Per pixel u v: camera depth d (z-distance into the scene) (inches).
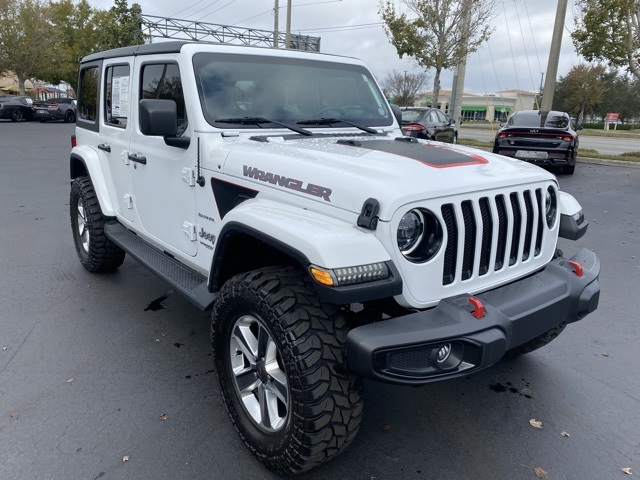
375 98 156.1
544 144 442.3
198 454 101.9
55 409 115.0
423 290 88.1
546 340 127.7
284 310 86.0
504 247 99.7
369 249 81.7
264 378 96.6
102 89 172.4
